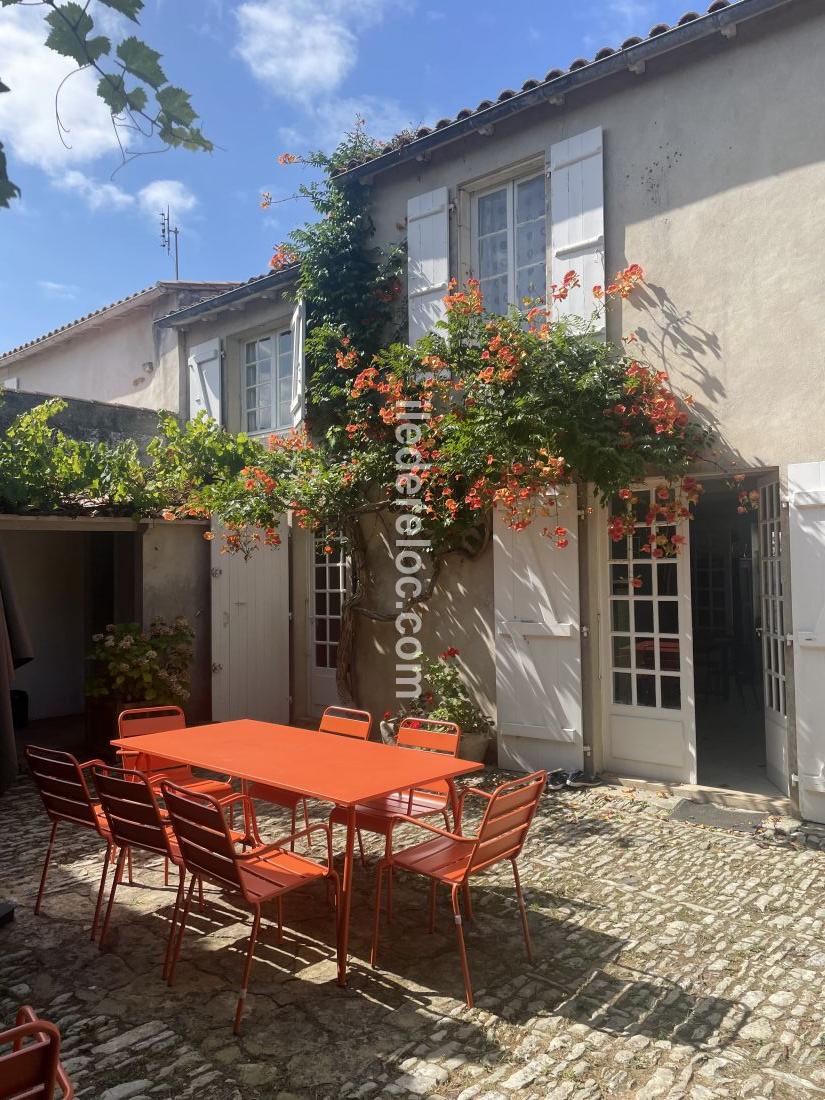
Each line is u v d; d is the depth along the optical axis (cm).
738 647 1024
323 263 773
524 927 356
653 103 610
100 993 328
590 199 634
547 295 670
